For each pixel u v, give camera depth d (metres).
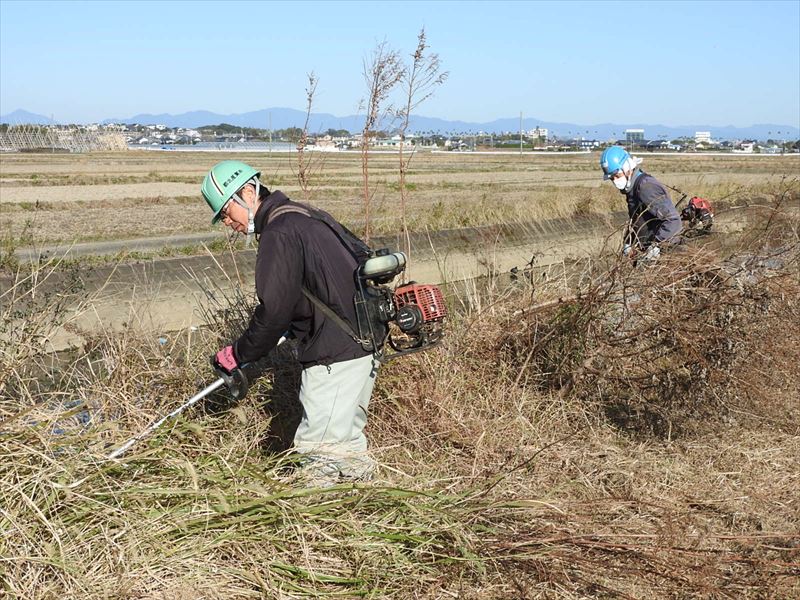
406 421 4.91
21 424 3.52
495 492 4.11
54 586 3.11
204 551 3.39
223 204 4.01
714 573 3.68
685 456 5.18
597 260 6.23
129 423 4.15
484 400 5.37
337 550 3.59
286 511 3.55
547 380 5.82
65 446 3.55
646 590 3.69
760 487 4.77
